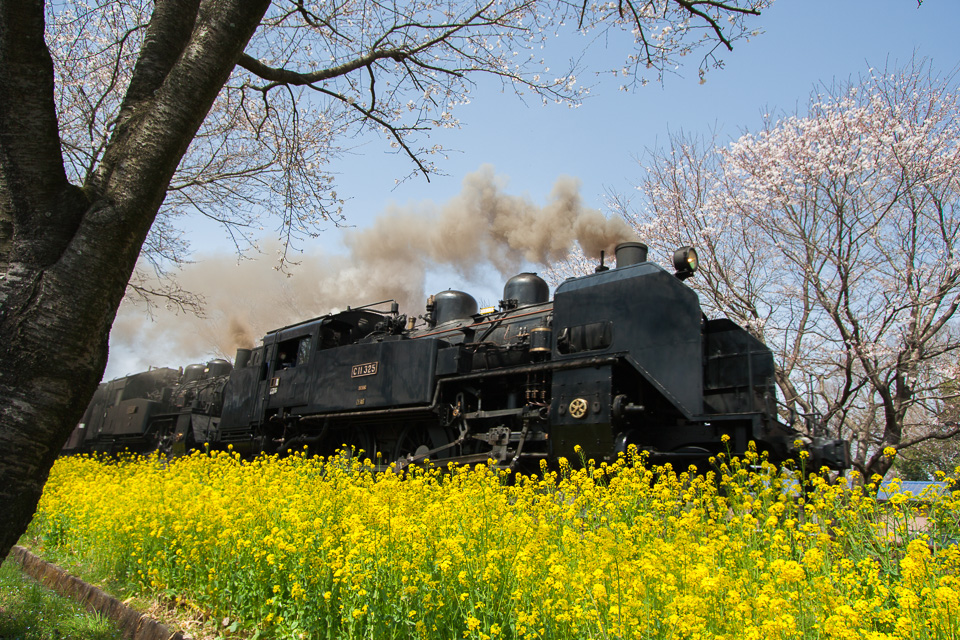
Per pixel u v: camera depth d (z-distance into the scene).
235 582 4.74
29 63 3.91
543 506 5.58
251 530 5.07
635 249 11.10
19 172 3.93
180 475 9.94
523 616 3.46
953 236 14.62
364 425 13.63
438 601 3.86
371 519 4.80
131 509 6.34
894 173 14.98
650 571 3.68
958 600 3.08
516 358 11.03
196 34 4.67
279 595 4.41
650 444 9.21
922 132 14.66
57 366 3.82
